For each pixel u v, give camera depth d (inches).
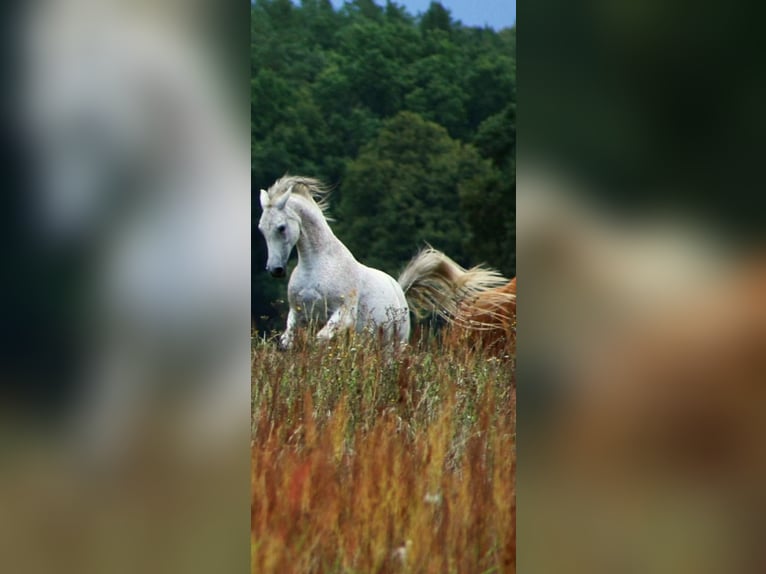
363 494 137.0
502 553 136.6
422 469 138.3
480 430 141.6
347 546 135.9
